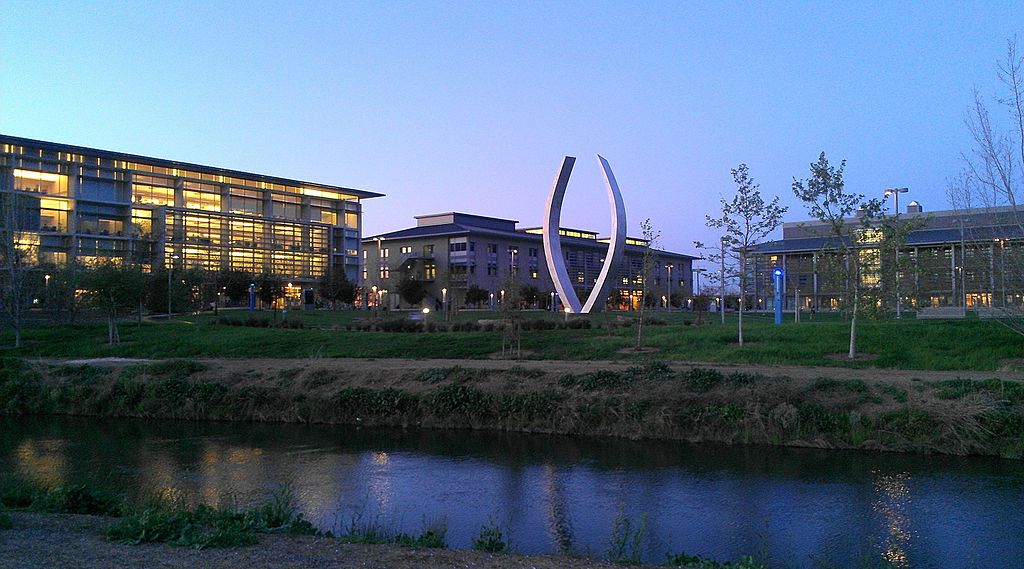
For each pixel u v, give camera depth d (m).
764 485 17.52
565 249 142.25
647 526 14.77
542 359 34.50
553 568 9.39
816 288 95.12
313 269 126.06
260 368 33.16
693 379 24.44
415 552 9.82
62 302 62.38
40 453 22.69
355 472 19.66
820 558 12.88
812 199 31.33
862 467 18.84
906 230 30.23
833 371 26.48
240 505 16.28
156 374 32.09
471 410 25.41
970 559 12.84
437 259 130.00
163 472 19.92
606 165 60.12
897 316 49.06
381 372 29.80
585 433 23.78
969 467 18.58
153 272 77.62
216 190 115.88
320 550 9.60
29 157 93.88
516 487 17.89
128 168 104.12
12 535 9.59
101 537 9.66
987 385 21.22
